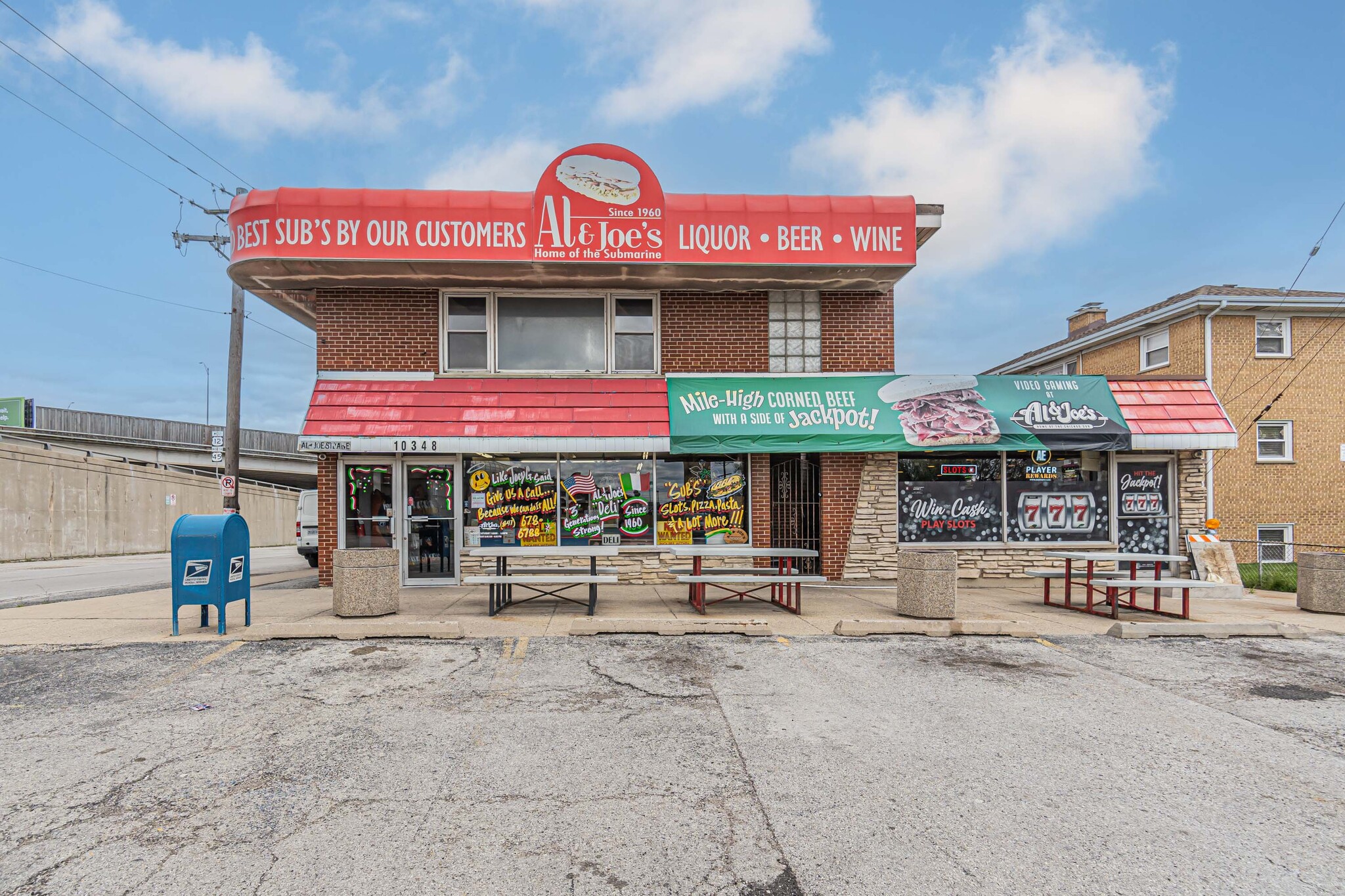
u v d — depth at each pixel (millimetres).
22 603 10172
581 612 8859
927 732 4844
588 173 10664
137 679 5969
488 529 11336
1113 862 3213
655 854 3246
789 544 11922
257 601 9664
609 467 11602
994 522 12164
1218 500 17359
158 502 28688
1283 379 17609
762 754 4434
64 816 3578
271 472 41938
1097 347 21391
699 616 8406
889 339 12141
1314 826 3594
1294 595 11398
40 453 23156
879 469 11859
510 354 11883
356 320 11523
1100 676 6266
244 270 10711
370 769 4172
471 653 6844
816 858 3219
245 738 4645
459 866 3135
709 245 10766
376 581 8250
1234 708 5426
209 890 2936
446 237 10477
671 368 11906
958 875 3090
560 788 3943
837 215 10906
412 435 10508
